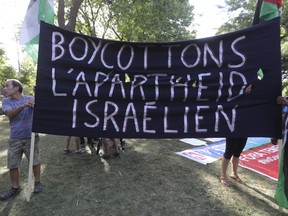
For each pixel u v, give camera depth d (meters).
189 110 3.58
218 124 3.57
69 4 11.18
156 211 3.60
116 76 3.62
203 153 5.95
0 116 12.51
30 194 3.80
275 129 3.47
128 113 3.61
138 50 3.61
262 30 3.44
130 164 5.22
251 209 3.64
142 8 15.33
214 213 3.55
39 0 3.83
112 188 4.21
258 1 3.79
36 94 3.53
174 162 5.36
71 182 4.39
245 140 4.27
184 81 3.58
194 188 4.23
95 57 3.60
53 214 3.50
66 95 3.57
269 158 5.59
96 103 3.61
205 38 3.54
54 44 3.55
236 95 3.53
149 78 3.62
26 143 3.83
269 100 3.46
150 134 3.61
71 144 6.55
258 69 3.47
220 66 3.55
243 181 4.48
